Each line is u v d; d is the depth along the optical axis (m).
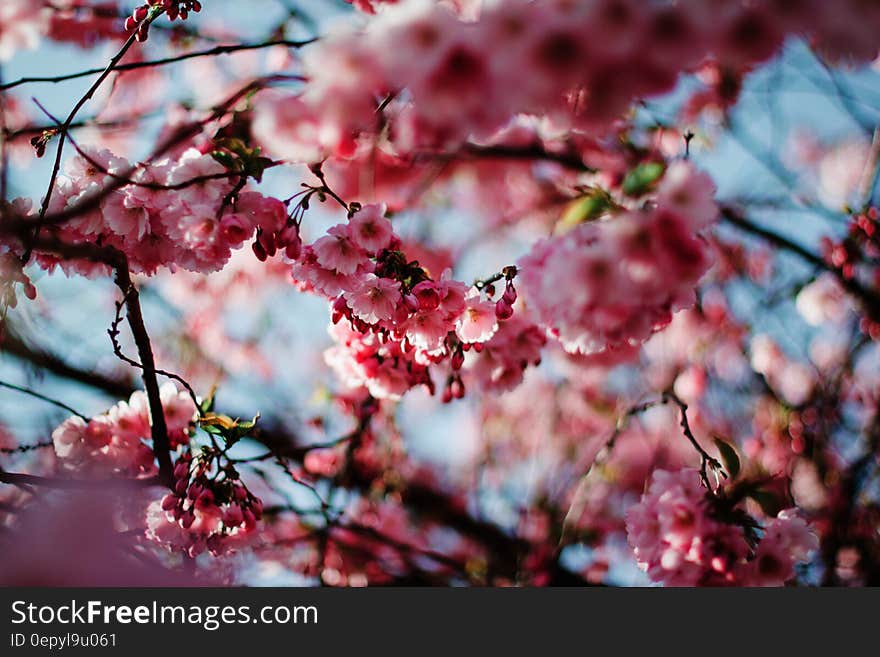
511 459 6.60
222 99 4.39
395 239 2.64
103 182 2.64
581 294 1.79
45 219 2.43
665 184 1.73
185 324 6.63
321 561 4.32
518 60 1.34
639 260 1.71
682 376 5.43
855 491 4.30
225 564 3.71
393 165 5.42
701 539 2.33
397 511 6.27
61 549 2.83
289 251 2.50
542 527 5.39
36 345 4.64
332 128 1.52
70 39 4.45
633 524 2.51
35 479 2.74
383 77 1.38
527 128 4.48
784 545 2.37
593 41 1.35
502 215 6.13
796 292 4.41
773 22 1.41
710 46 1.42
